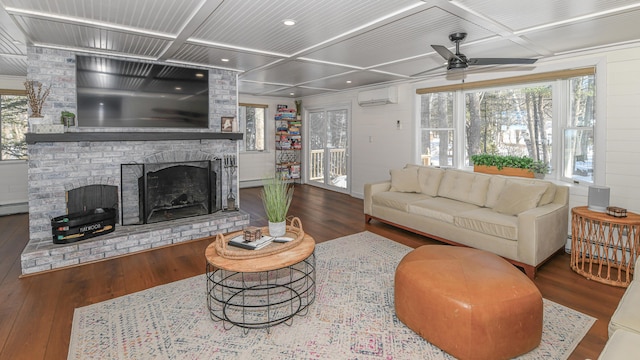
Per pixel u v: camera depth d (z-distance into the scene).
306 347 2.12
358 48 3.66
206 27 2.94
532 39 3.27
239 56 3.99
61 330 2.31
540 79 4.06
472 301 1.93
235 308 2.57
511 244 3.20
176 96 4.39
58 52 3.64
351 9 2.55
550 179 4.18
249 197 7.02
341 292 2.83
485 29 2.97
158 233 3.93
